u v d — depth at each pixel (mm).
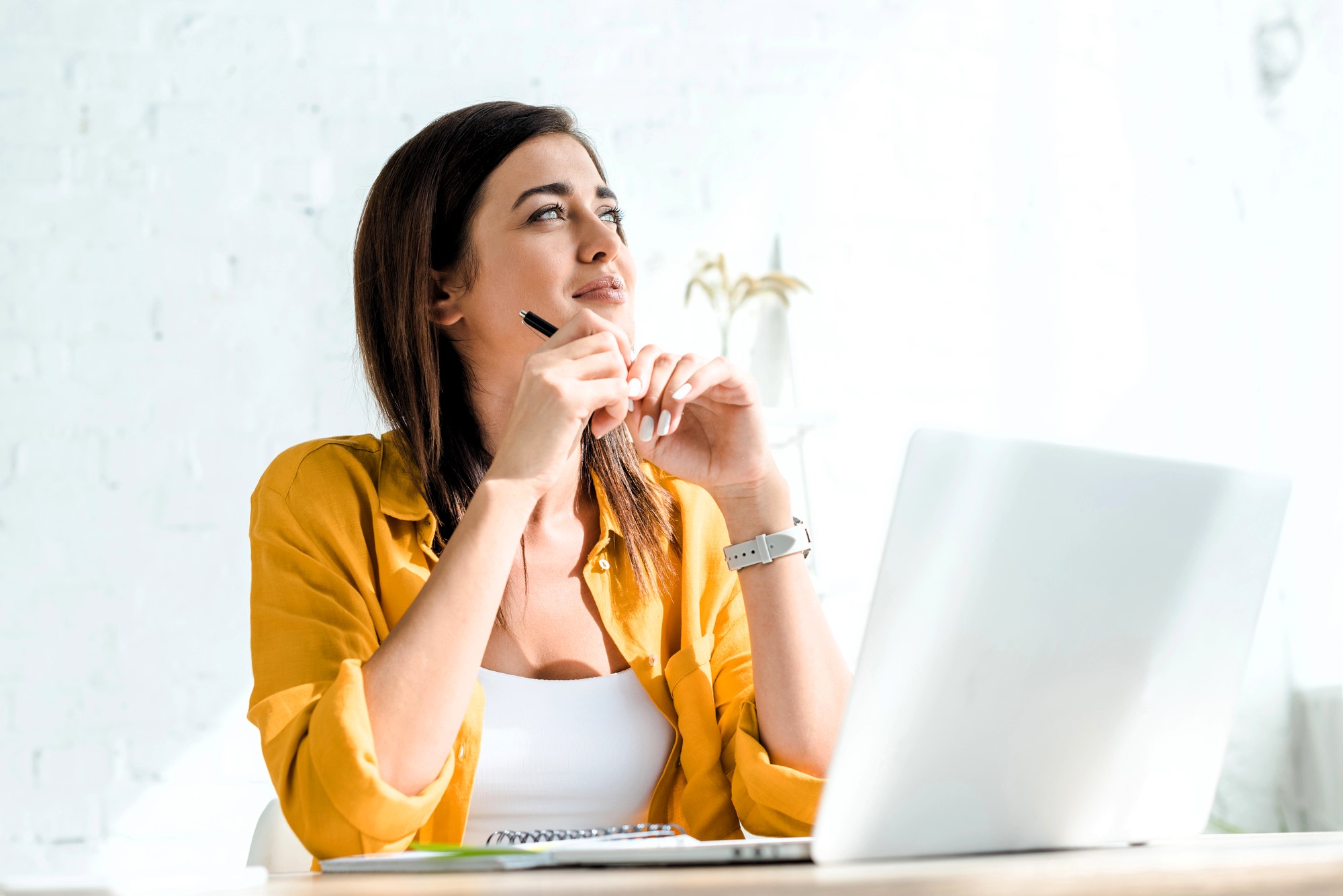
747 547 1149
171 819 2260
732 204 2709
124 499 2357
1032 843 715
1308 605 2486
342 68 2568
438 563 961
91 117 2465
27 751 2232
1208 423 2725
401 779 878
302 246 2508
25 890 563
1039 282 2820
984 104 2887
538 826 1167
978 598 669
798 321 2676
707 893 487
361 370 2459
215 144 2500
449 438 1316
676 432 1186
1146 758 749
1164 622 743
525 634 1242
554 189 1288
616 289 1297
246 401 2439
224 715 2320
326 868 734
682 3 2756
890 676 648
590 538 1311
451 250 1298
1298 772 2459
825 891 484
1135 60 2953
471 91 2613
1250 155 2727
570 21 2686
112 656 2297
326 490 1214
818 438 2645
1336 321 2521
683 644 1284
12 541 2301
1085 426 2764
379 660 911
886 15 2873
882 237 2771
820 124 2789
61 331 2391
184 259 2457
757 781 1070
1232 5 2791
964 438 667
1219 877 506
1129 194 2898
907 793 660
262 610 1119
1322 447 2512
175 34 2516
